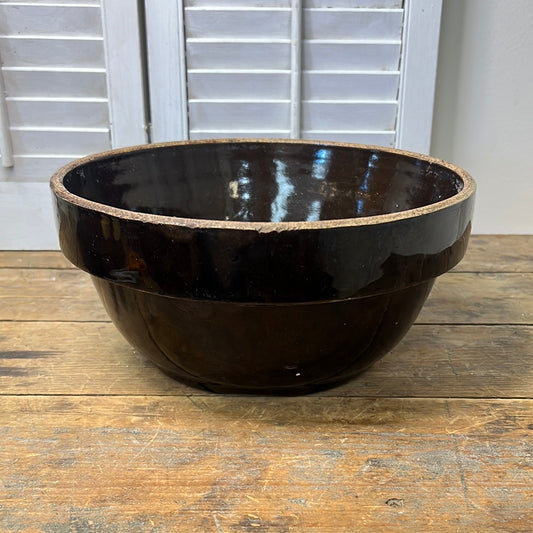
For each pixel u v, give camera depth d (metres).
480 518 0.65
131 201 0.98
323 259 0.65
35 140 1.36
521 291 1.18
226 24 1.31
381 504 0.66
